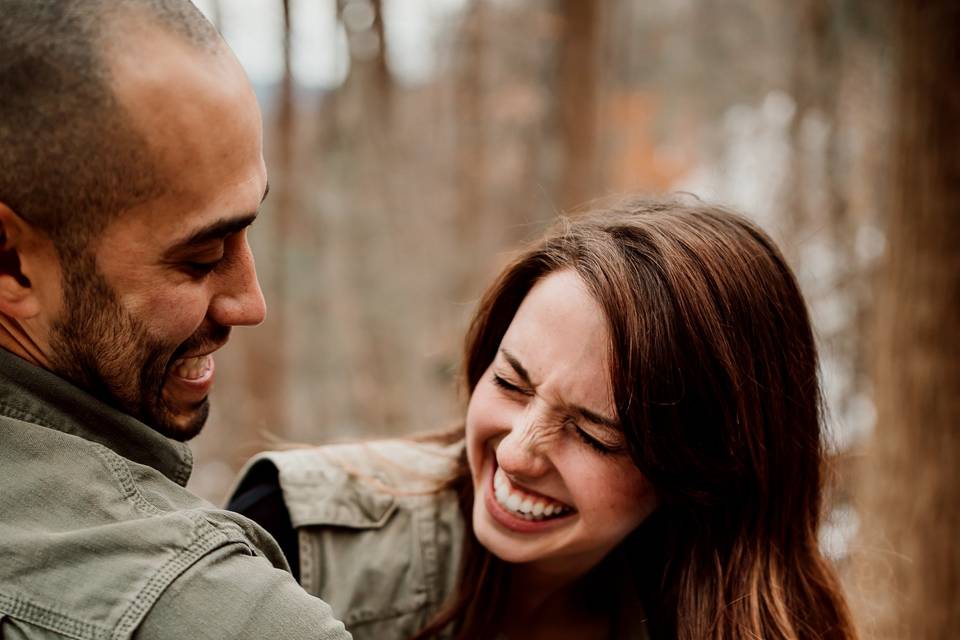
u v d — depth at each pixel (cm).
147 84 79
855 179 571
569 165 519
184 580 79
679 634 139
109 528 79
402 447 152
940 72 265
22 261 83
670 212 135
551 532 127
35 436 83
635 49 1065
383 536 136
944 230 267
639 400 118
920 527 266
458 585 136
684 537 142
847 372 425
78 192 80
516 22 780
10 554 78
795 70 641
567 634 151
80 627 76
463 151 804
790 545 143
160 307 87
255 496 134
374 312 761
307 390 746
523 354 122
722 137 966
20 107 78
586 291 120
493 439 129
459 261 795
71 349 86
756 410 130
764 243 138
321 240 718
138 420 93
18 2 78
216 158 84
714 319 123
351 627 130
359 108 634
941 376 267
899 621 259
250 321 96
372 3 574
